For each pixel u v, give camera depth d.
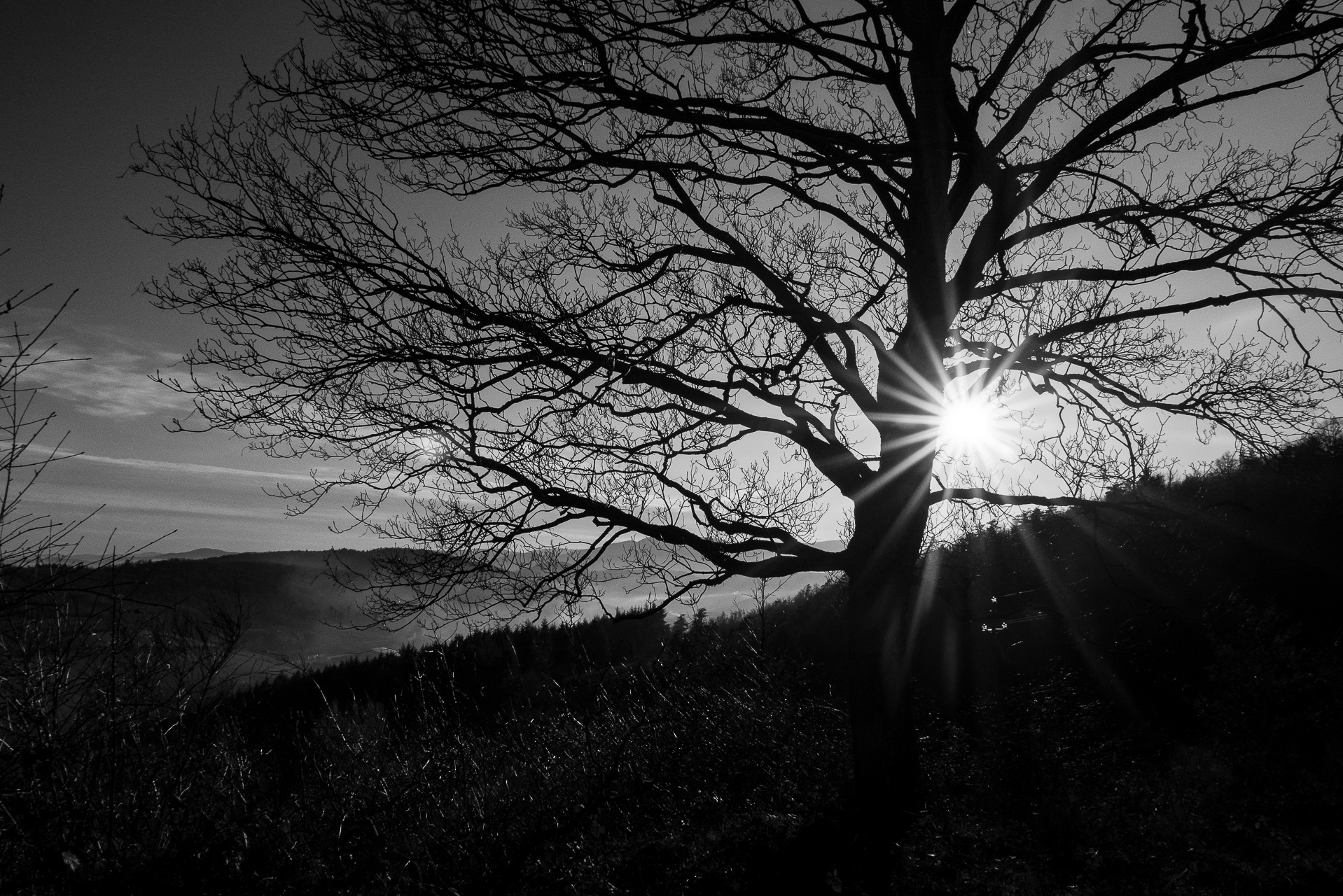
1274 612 12.65
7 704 3.64
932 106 8.02
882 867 6.19
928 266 8.32
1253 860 6.54
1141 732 10.96
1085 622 12.66
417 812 5.16
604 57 7.65
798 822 7.36
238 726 4.75
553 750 6.45
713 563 7.98
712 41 7.86
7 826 3.41
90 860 3.59
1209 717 10.74
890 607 8.06
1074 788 8.35
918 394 8.32
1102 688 11.91
